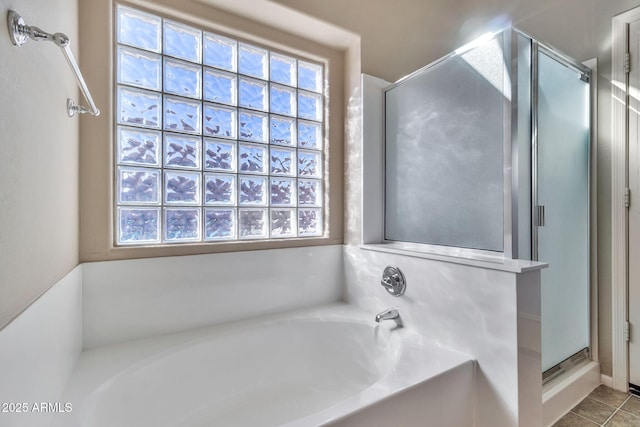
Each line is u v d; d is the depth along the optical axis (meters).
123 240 1.42
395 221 1.82
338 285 1.99
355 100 1.92
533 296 1.13
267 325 1.59
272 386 1.53
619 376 1.67
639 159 1.62
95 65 1.33
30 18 0.73
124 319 1.37
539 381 1.16
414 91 1.70
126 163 1.42
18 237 0.65
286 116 1.87
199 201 1.59
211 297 1.57
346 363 1.61
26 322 0.68
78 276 1.22
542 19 1.94
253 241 1.72
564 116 1.60
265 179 1.79
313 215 1.97
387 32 1.97
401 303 1.53
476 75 1.38
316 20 1.71
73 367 1.12
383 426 0.92
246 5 1.59
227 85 1.69
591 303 1.76
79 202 1.29
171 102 1.53
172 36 1.54
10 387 0.59
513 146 1.24
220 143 1.66
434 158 1.58
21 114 0.67
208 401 1.36
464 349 1.23
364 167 1.84
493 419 1.13
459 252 1.43
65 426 0.85
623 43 1.66
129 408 1.13
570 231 1.63
